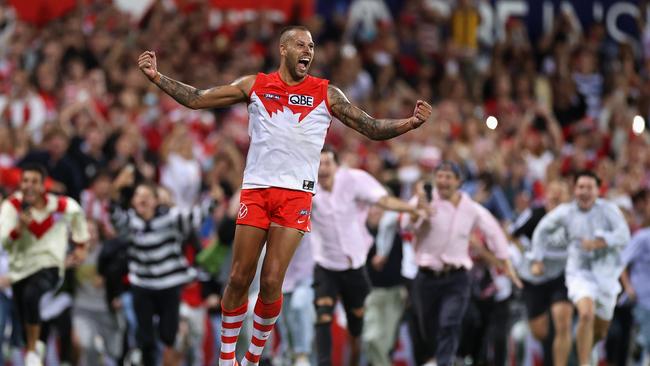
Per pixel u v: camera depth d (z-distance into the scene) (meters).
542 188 57.16
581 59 78.12
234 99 27.91
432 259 40.91
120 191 46.94
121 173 47.19
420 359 43.75
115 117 57.88
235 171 53.56
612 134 70.31
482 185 52.03
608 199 56.72
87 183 52.84
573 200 43.75
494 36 80.00
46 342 46.16
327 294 40.78
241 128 59.72
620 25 82.88
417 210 40.25
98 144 53.81
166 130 58.91
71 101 58.38
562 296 42.88
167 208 43.81
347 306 41.72
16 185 49.00
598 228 41.16
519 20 80.81
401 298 47.66
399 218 42.31
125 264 45.22
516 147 60.12
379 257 44.88
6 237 39.91
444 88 71.81
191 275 44.34
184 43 66.19
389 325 47.53
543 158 63.50
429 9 77.69
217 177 53.34
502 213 51.66
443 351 39.91
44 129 52.53
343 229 40.84
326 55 69.56
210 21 72.62
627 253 46.81
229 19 73.38
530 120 66.88
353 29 76.38
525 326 50.72
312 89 27.95
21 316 41.19
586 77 77.69
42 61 61.12
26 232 40.38
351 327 42.09
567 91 74.75
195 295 48.16
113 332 47.22
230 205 45.41
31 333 40.34
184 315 47.78
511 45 76.81
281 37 28.08
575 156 62.41
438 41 77.19
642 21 82.69
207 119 61.06
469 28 78.44
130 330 47.34
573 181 42.41
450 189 40.97
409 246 48.84
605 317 41.53
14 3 67.94
